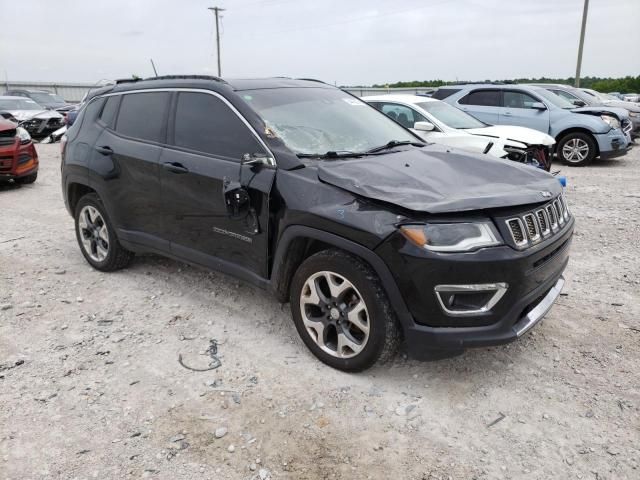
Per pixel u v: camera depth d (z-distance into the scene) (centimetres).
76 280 484
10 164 887
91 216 498
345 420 286
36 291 459
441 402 301
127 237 456
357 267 301
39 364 342
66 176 505
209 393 311
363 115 436
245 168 354
